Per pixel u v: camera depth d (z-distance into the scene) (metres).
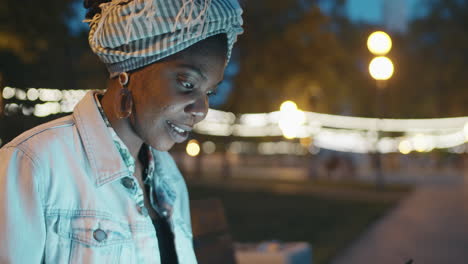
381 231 10.10
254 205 14.74
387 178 30.33
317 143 41.25
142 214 1.54
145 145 1.79
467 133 36.31
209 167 41.28
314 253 7.66
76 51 8.26
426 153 53.38
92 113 1.56
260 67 19.02
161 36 1.44
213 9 1.46
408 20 37.03
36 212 1.38
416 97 36.84
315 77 19.28
